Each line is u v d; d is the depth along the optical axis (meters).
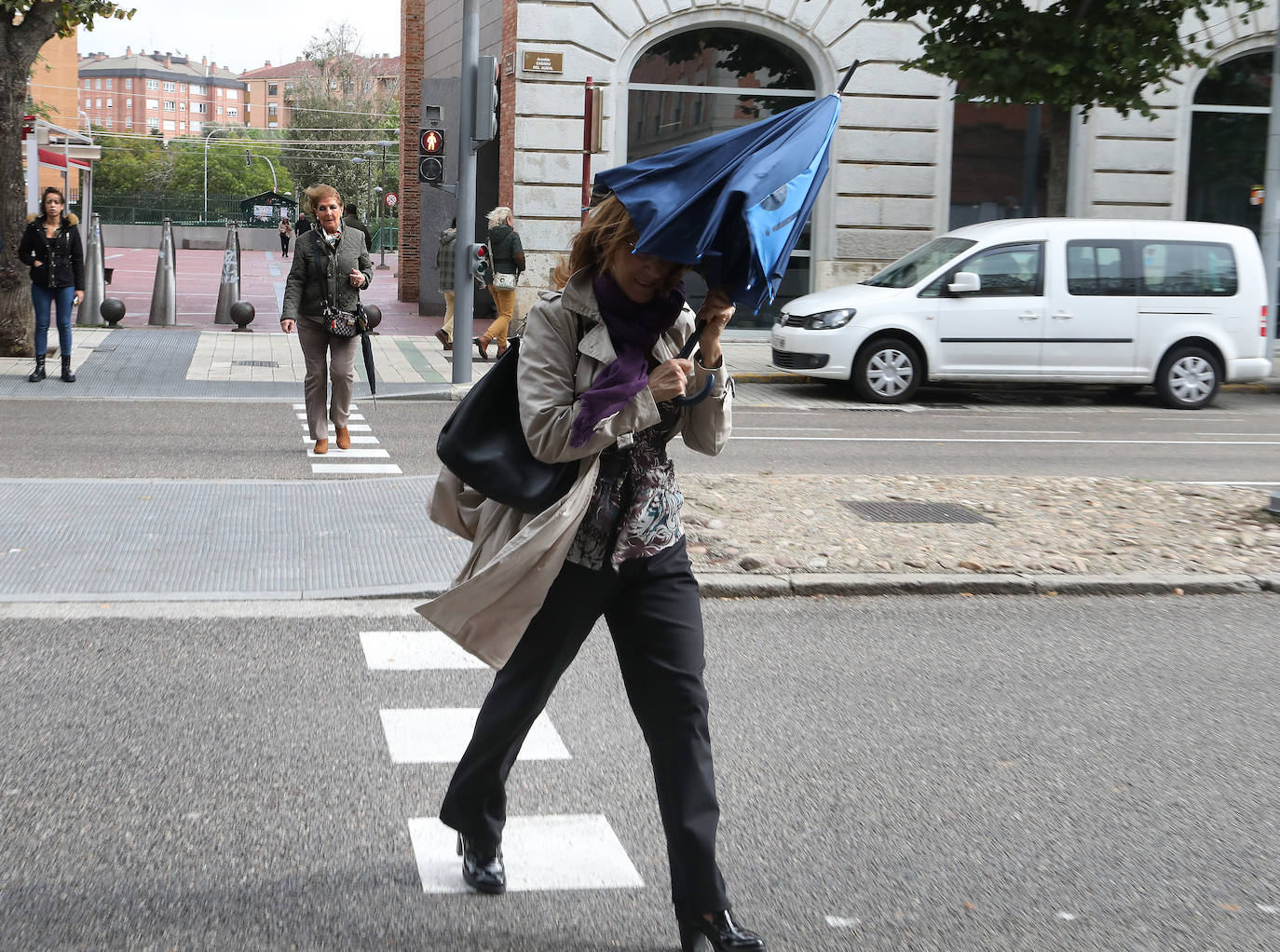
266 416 13.46
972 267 16.44
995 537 7.96
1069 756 4.82
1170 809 4.35
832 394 17.25
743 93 22.39
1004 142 22.53
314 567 7.03
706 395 3.21
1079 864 3.91
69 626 6.00
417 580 6.81
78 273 15.20
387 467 10.46
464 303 16.19
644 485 3.25
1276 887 3.80
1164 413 16.41
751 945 3.20
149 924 3.38
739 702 5.30
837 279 22.39
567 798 4.29
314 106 88.44
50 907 3.45
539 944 3.35
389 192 84.44
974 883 3.77
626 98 21.98
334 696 5.20
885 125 22.16
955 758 4.77
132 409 13.74
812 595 6.93
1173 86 22.41
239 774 4.39
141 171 115.94
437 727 4.89
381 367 18.33
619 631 3.34
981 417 15.45
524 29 21.56
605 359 3.08
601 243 3.14
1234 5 22.31
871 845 4.02
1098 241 16.61
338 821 4.05
